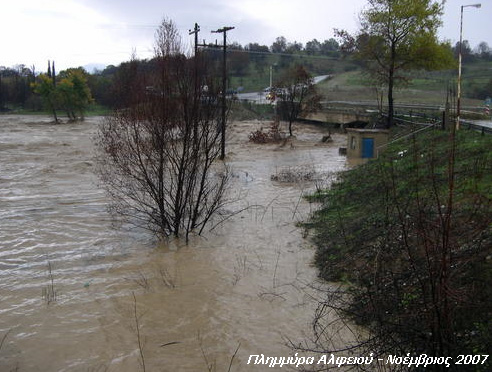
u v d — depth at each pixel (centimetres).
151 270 1062
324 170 2448
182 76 1228
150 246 1227
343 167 2505
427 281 609
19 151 3288
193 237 1295
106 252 1184
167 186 1483
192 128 1263
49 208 1616
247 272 1045
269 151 3453
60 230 1368
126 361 707
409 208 906
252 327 804
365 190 1544
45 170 2395
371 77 3759
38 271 1062
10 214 1536
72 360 710
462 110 3922
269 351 729
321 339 750
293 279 1002
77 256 1158
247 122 6247
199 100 1246
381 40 3472
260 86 11031
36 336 778
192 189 1298
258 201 1725
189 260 1124
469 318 652
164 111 1223
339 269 996
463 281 686
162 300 908
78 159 2825
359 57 3606
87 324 817
